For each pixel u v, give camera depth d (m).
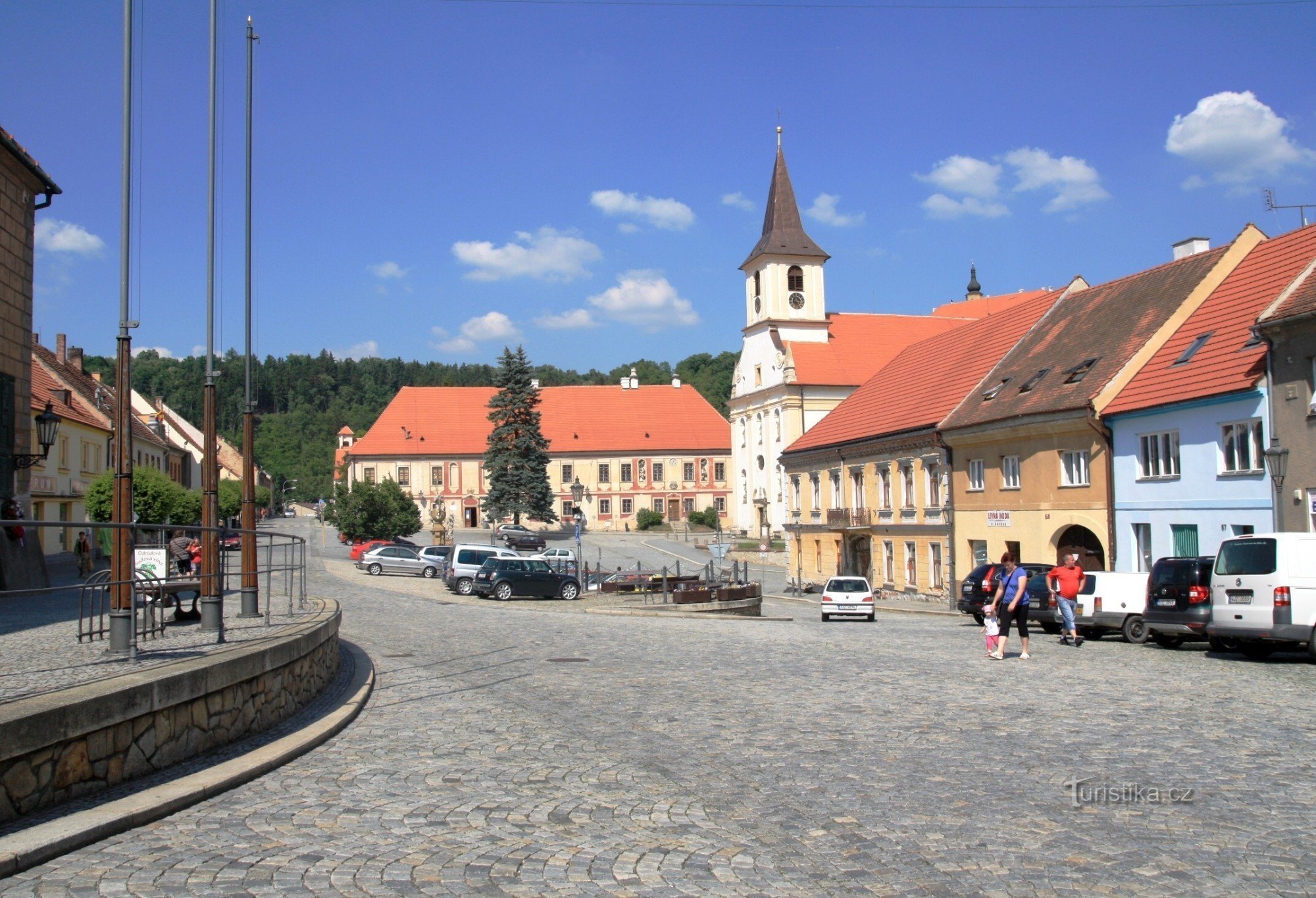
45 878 6.55
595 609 36.94
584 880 6.74
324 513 83.94
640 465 120.81
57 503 51.69
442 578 51.69
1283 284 31.08
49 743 7.64
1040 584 27.89
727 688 15.37
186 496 47.28
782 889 6.57
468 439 119.81
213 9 17.61
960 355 51.12
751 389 99.06
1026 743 10.97
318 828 7.93
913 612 42.91
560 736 11.75
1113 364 35.84
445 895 6.45
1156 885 6.59
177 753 9.49
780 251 94.94
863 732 11.71
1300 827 7.83
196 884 6.54
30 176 28.75
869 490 53.16
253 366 19.69
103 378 109.31
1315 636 18.23
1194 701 13.73
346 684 15.39
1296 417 26.77
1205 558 21.84
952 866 7.00
